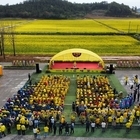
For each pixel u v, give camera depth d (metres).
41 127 28.05
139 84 39.84
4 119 27.36
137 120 29.08
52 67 51.59
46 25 147.00
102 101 31.83
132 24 157.75
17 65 54.31
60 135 26.62
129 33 104.06
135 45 81.75
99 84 38.62
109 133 26.94
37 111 29.88
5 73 50.00
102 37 98.12
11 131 27.36
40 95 34.22
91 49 74.75
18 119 27.52
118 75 47.94
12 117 28.25
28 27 133.12
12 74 49.22
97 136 26.36
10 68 53.00
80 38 95.31
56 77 42.22
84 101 31.92
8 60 61.22
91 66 51.84
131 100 33.50
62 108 31.94
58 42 86.62
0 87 41.78
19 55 67.25
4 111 28.98
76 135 26.59
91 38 95.56
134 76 47.28
